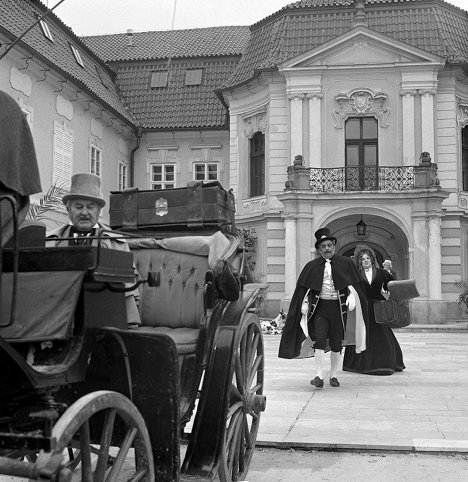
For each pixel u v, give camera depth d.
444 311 23.95
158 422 3.57
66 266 3.13
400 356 11.33
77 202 4.85
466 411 7.68
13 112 3.07
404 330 22.59
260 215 27.59
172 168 32.53
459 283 24.95
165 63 33.81
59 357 3.11
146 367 3.53
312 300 9.32
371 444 6.02
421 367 12.00
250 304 5.02
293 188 24.95
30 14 23.72
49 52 23.78
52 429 2.84
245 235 27.81
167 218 5.51
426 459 5.77
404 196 24.25
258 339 5.41
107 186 29.47
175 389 3.54
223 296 4.68
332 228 26.92
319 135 26.62
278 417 7.31
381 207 24.50
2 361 2.87
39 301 3.08
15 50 20.72
